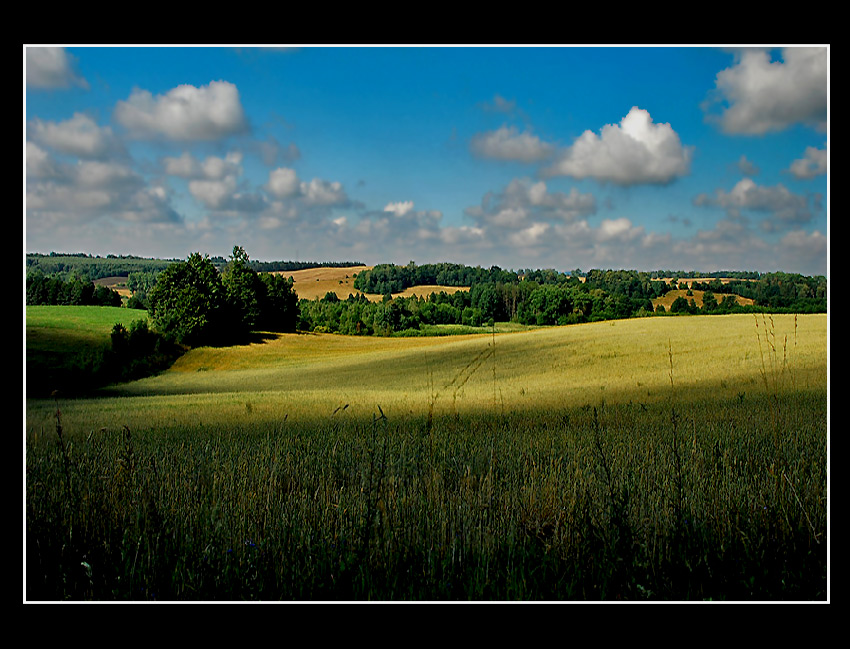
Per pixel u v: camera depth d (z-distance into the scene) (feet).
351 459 19.93
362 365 169.37
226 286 245.65
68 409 77.10
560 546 11.30
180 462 20.16
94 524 12.09
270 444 26.91
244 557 11.10
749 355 105.29
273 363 199.82
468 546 11.51
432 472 15.87
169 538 11.86
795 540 11.44
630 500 13.37
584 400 68.74
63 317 214.90
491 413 52.39
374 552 11.01
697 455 19.24
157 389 142.92
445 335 252.62
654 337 143.43
